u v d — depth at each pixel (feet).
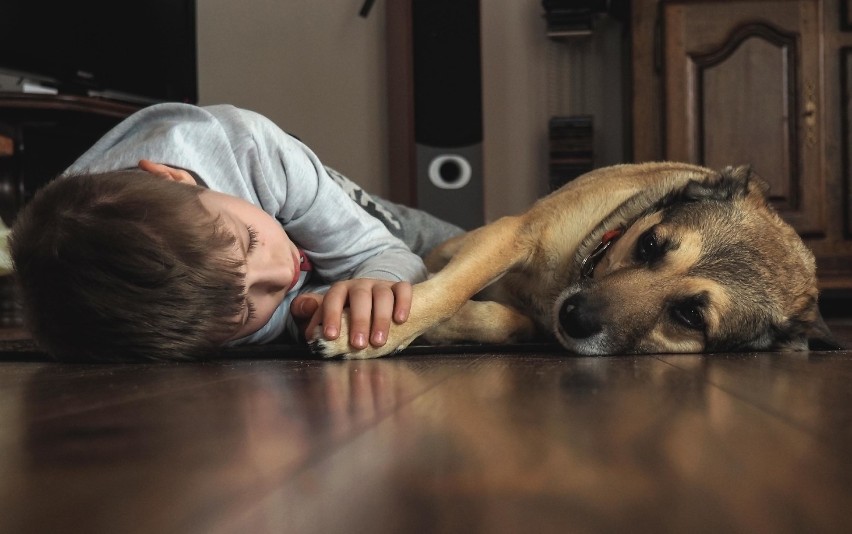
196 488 1.29
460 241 5.89
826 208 11.93
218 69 15.74
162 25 12.14
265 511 1.15
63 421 1.97
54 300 3.49
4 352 4.43
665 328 4.63
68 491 1.28
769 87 11.89
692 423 1.94
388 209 6.88
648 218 4.98
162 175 3.95
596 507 1.17
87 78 10.82
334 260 5.03
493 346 4.69
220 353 3.99
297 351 4.19
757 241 4.87
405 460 1.51
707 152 12.01
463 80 13.16
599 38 14.79
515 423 1.93
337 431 1.82
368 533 1.04
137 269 3.36
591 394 2.50
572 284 4.99
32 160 10.29
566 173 13.75
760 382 2.88
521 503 1.20
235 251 3.58
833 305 12.32
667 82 12.00
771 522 1.09
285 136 5.05
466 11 13.14
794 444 1.68
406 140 13.55
